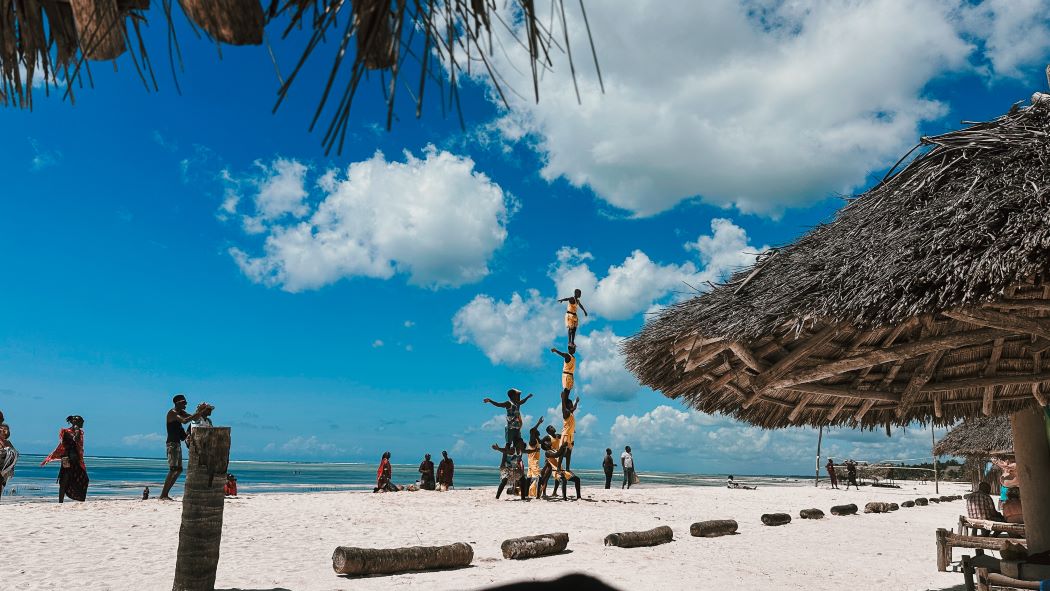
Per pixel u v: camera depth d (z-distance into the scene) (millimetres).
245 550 8711
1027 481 6664
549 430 18359
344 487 44344
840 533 13016
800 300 4684
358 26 1269
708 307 5566
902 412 6637
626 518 14438
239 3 1349
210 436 5879
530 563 8227
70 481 13062
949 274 3930
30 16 1625
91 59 1563
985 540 7898
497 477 117375
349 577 7109
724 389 6598
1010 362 5801
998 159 4352
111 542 8891
